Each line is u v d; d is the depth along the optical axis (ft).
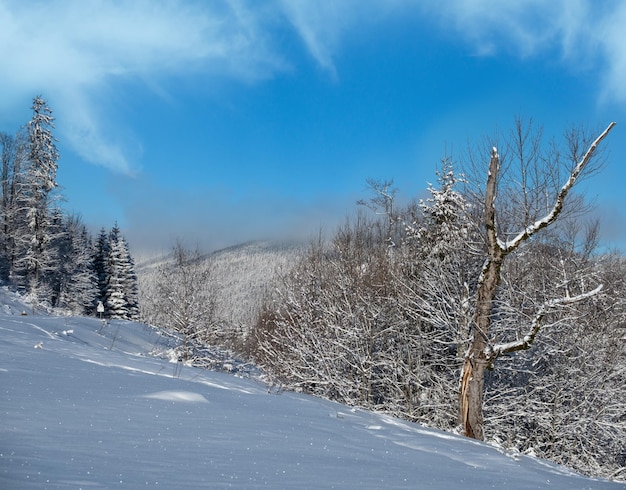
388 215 80.64
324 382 68.33
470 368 44.73
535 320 42.34
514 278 59.52
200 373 38.50
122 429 14.71
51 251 137.39
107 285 188.34
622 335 63.00
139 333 72.79
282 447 16.21
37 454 10.84
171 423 16.74
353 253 76.95
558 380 60.90
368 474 14.47
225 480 11.01
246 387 36.06
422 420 62.08
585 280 60.13
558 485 19.75
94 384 21.81
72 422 14.56
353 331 69.72
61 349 34.78
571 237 63.10
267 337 83.87
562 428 58.18
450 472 18.17
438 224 67.00
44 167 132.98
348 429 23.98
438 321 61.00
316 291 78.38
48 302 130.11
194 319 77.46
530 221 43.57
